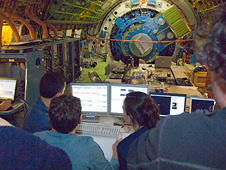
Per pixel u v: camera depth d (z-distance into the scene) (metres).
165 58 5.01
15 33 3.84
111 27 7.61
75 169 1.32
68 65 5.43
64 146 1.35
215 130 0.50
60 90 2.02
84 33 7.43
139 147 0.63
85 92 2.56
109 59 7.89
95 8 6.70
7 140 0.63
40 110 2.02
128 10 7.37
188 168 0.50
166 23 7.15
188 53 6.26
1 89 3.13
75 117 1.42
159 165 0.53
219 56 0.48
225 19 0.50
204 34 0.53
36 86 3.42
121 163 1.52
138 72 4.41
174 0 6.98
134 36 7.31
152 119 1.64
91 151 1.38
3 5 3.69
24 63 3.28
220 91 0.52
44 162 0.68
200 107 2.45
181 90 3.78
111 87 2.53
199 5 7.02
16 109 2.96
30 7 4.33
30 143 0.67
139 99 1.66
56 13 5.14
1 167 0.59
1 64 3.36
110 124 2.57
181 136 0.52
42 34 5.13
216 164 0.48
